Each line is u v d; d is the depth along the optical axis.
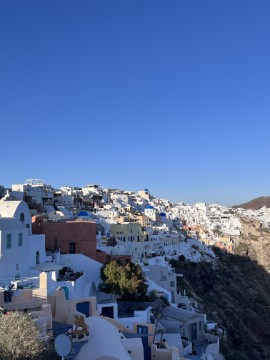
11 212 43.66
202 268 116.69
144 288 47.56
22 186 130.50
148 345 29.45
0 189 121.06
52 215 92.50
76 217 104.12
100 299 45.62
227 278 127.94
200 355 41.12
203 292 107.06
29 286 33.81
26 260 41.91
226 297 111.62
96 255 56.41
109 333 24.88
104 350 21.42
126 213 148.00
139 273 48.72
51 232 55.47
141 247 101.50
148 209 168.50
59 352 19.69
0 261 37.19
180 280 98.75
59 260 49.69
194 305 77.69
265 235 187.62
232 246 164.50
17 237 40.34
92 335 24.08
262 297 130.12
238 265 151.25
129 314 41.47
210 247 155.25
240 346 87.00
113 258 59.22
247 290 129.25
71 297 38.94
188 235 163.62
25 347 18.47
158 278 65.12
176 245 123.19
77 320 24.27
